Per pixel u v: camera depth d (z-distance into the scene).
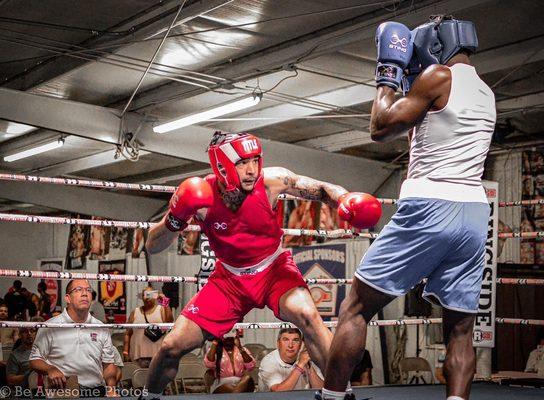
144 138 10.30
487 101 2.55
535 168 10.45
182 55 8.42
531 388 4.08
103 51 8.15
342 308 2.57
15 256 17.59
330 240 11.72
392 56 2.50
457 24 2.56
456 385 2.58
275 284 3.13
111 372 5.45
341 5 6.91
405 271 2.48
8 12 7.52
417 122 2.49
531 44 7.45
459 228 2.46
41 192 14.89
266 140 11.08
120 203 15.59
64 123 9.62
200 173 13.84
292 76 8.21
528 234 4.80
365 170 11.81
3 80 10.05
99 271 15.77
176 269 14.59
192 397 3.61
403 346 10.96
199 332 3.13
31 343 7.06
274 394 3.76
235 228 3.05
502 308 9.77
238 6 6.98
